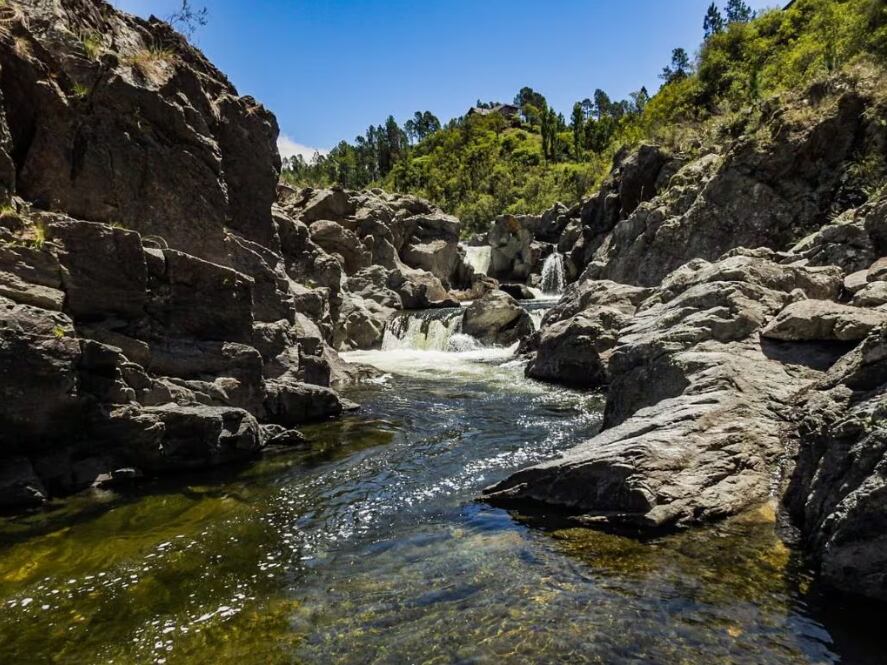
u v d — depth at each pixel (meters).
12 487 7.68
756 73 36.72
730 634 4.43
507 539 6.55
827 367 8.71
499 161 124.81
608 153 80.19
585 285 21.16
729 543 5.95
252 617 5.14
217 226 13.80
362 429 12.41
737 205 23.25
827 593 4.94
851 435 5.71
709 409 7.87
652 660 4.16
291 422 12.92
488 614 4.93
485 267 56.50
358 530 7.14
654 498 6.53
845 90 22.05
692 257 24.44
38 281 8.95
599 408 13.84
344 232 34.88
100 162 11.52
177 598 5.50
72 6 12.76
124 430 8.82
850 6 33.62
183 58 16.08
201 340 11.41
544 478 7.61
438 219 48.62
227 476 9.25
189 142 13.18
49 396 7.93
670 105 51.09
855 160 20.73
